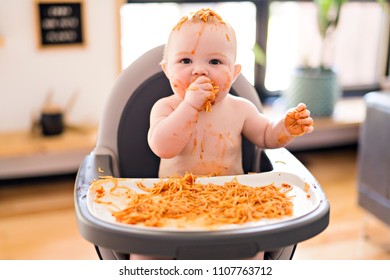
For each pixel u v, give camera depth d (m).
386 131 1.54
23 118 2.00
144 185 0.82
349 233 1.72
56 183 2.09
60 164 2.10
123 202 0.76
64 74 2.00
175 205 0.72
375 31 2.62
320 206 0.72
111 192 0.79
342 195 2.05
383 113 1.55
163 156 0.84
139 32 2.14
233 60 0.84
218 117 0.90
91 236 0.65
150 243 0.62
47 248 1.58
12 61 1.92
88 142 1.89
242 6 2.29
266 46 2.38
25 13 1.89
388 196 1.55
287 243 0.65
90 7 1.96
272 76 2.46
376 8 2.58
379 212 1.60
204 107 0.80
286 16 2.38
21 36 1.90
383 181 1.57
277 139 0.93
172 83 0.83
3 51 1.90
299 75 2.18
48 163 2.08
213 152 0.90
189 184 0.80
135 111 1.00
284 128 0.91
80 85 2.04
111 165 0.96
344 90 2.64
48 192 2.01
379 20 2.61
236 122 0.93
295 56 2.46
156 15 2.15
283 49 2.43
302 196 0.79
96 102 2.08
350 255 1.57
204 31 0.80
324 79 2.16
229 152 0.92
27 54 1.93
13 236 1.65
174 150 0.82
